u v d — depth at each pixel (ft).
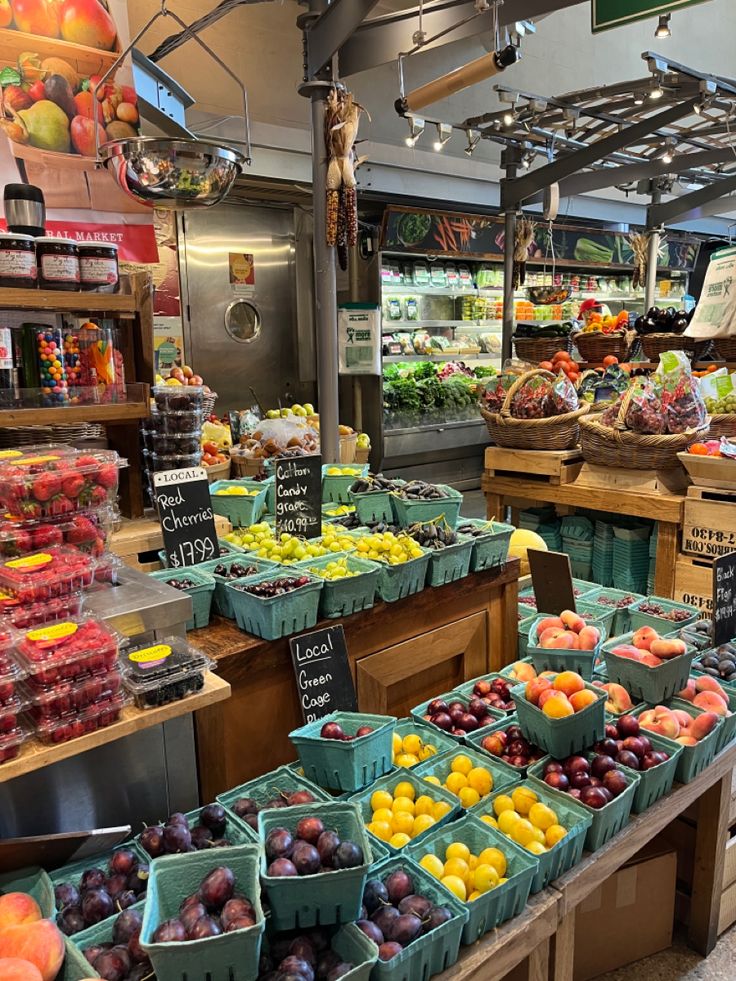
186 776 5.53
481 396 14.47
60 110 9.50
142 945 3.57
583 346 17.51
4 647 4.49
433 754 6.36
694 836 7.14
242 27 17.97
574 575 13.43
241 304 20.42
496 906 4.70
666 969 6.88
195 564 7.15
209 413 13.14
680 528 11.48
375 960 4.03
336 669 6.42
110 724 4.72
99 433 7.81
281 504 7.91
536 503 13.85
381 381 21.61
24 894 4.15
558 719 5.79
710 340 15.53
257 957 3.76
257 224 20.36
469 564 7.93
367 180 20.33
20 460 5.67
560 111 16.29
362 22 9.95
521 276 19.76
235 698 6.14
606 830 5.53
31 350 7.07
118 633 4.95
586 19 25.32
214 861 4.09
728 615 7.61
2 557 5.32
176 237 18.66
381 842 5.01
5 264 6.50
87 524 5.64
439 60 22.26
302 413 14.17
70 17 9.34
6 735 4.34
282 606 6.21
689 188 30.83
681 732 6.43
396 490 8.70
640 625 8.63
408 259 23.04
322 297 10.35
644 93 14.89
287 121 19.36
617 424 11.85
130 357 8.14
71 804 4.91
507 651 8.73
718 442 11.29
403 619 7.41
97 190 9.99
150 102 11.87
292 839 4.22
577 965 6.66
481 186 23.48
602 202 27.91
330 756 5.57
